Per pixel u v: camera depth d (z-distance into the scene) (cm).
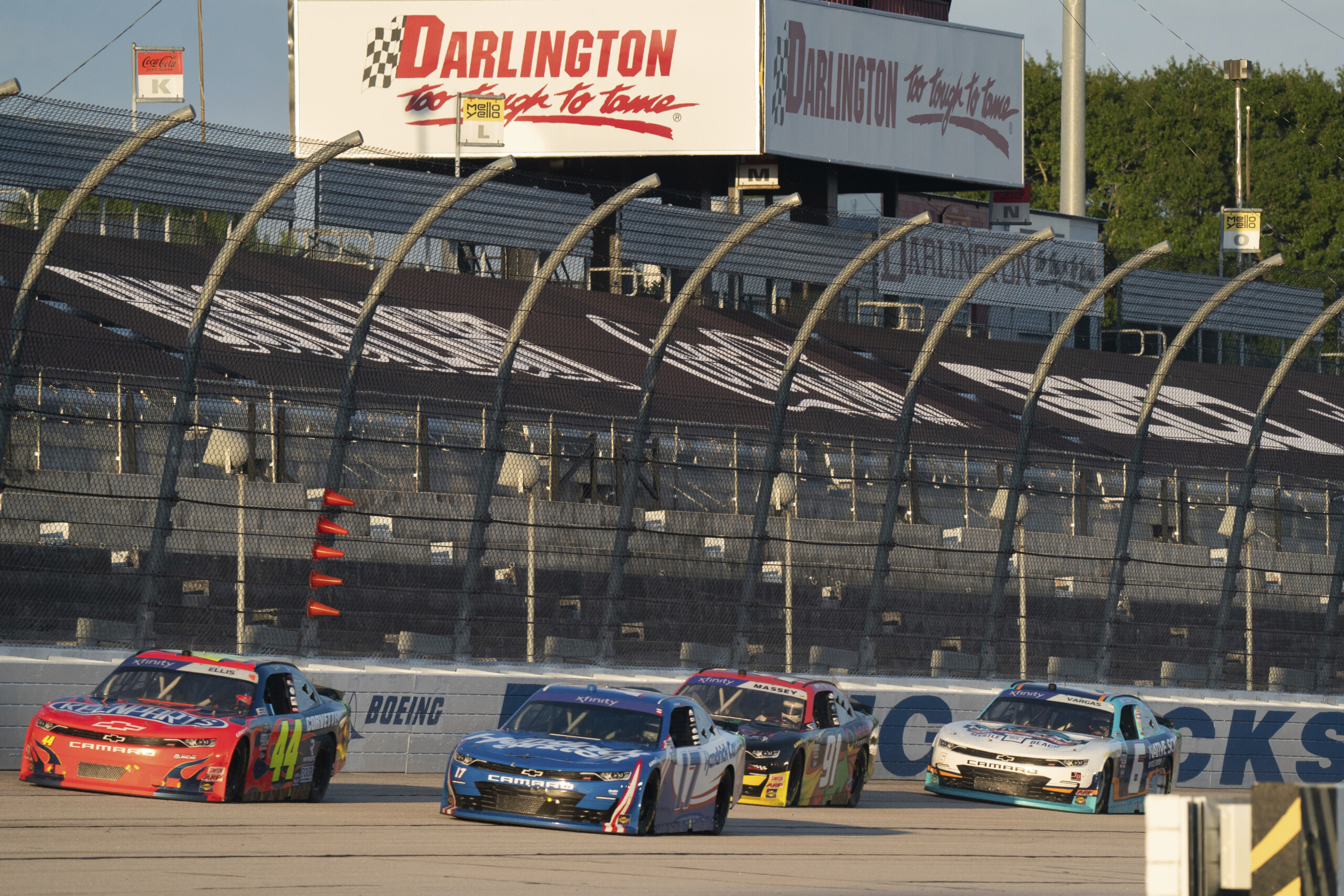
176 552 8106
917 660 9350
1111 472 12369
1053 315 15900
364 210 9875
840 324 13462
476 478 9950
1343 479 13875
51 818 4606
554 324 11169
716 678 7094
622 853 4666
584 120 16025
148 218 7788
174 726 5312
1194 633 11325
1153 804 2491
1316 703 10575
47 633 7256
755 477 10869
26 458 8431
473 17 16200
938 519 11612
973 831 6300
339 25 16388
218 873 3781
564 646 8244
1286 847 2438
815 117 16200
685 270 12606
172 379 8619
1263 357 16412
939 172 17238
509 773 5200
